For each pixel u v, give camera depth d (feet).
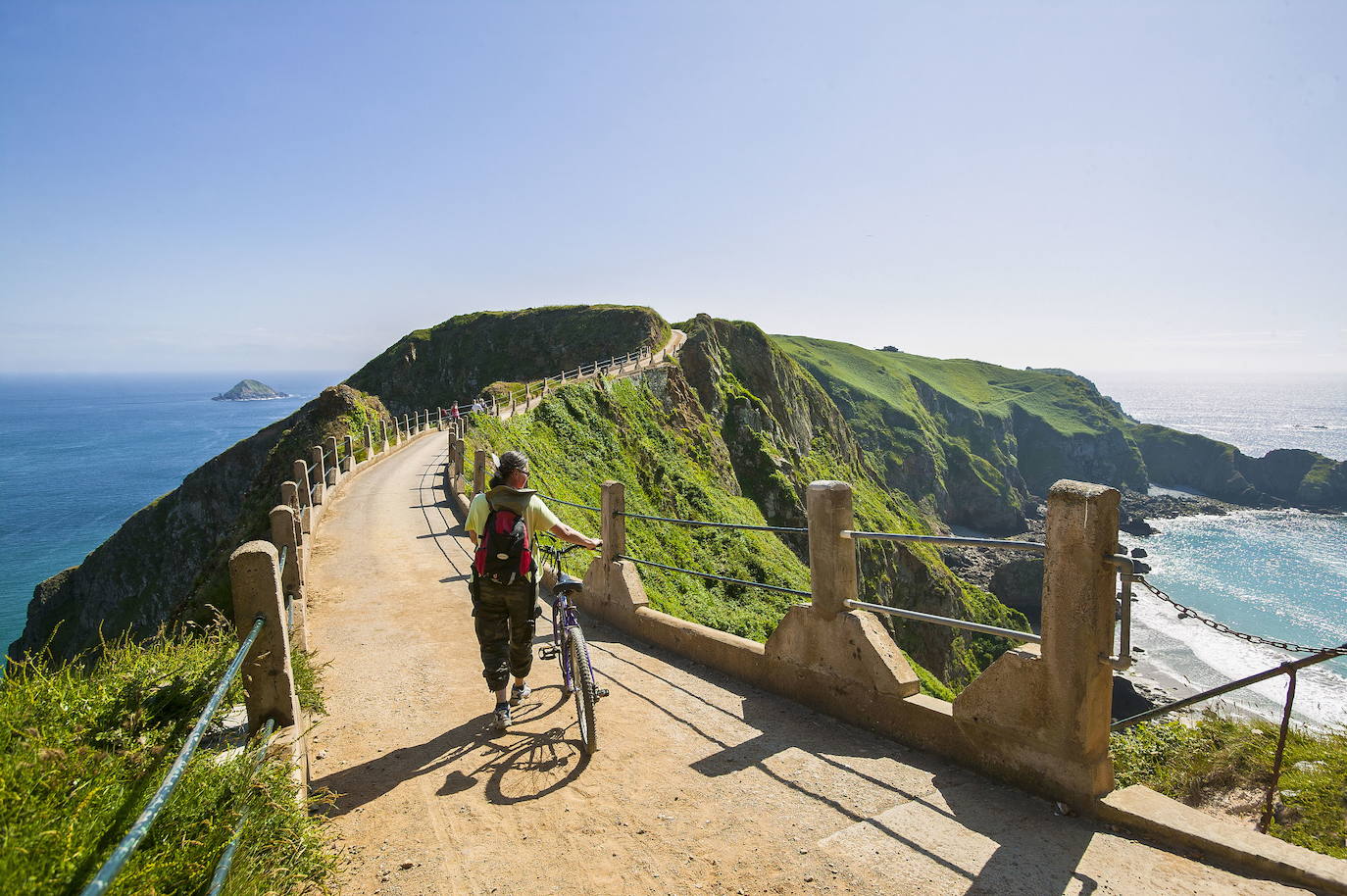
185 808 9.40
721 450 176.76
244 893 8.61
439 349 260.62
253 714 12.98
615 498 25.49
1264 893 10.08
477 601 16.70
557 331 242.37
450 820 13.04
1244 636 11.87
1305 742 26.35
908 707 15.33
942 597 187.11
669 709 17.88
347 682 20.43
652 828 12.63
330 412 106.01
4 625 196.44
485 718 17.74
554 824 12.84
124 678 12.75
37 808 8.17
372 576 34.94
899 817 12.66
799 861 11.53
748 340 237.45
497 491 16.69
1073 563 12.25
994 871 11.00
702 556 107.45
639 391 160.56
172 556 163.73
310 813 13.21
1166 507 376.27
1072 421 502.38
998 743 13.64
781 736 16.11
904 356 574.15
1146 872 10.75
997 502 388.37
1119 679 145.48
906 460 373.61
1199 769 26.45
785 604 96.73
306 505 50.34
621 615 24.77
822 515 16.93
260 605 13.06
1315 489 388.57
